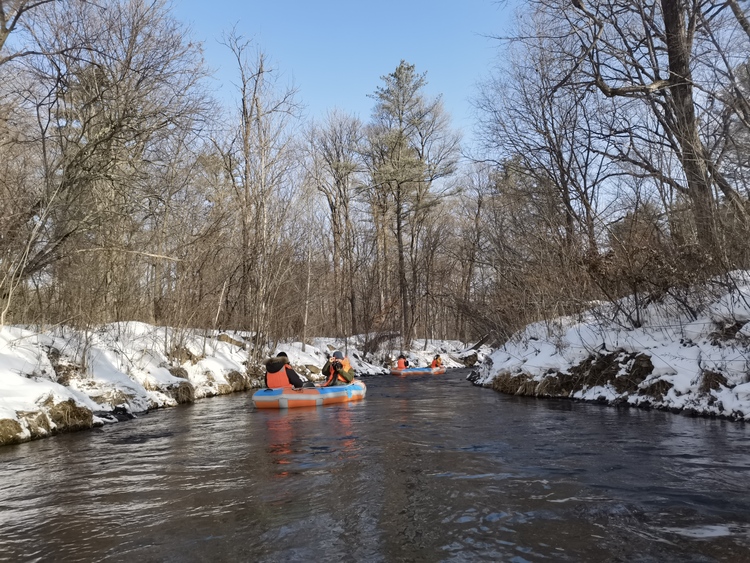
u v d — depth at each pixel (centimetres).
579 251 1496
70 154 1212
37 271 1241
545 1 1608
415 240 3925
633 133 1636
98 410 1125
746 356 966
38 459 762
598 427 920
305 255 2550
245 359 1998
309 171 2605
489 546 420
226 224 1930
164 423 1092
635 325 1289
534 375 1468
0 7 994
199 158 1881
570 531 447
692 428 866
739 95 1197
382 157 3731
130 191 1295
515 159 2145
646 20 1503
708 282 1121
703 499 521
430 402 1401
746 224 1080
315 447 820
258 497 561
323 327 3459
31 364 1072
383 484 599
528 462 688
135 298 1698
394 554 410
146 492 588
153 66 1255
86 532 469
